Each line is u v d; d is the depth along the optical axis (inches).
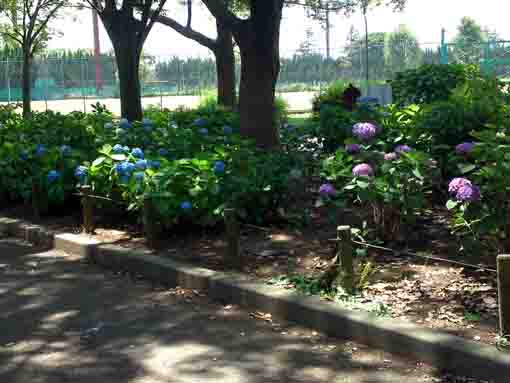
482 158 225.6
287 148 368.8
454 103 331.9
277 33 413.7
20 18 828.6
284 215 283.1
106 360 178.7
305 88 1162.6
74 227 313.9
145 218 265.9
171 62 1326.3
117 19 517.0
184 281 234.7
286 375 165.9
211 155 294.4
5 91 1301.7
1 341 193.9
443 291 202.2
